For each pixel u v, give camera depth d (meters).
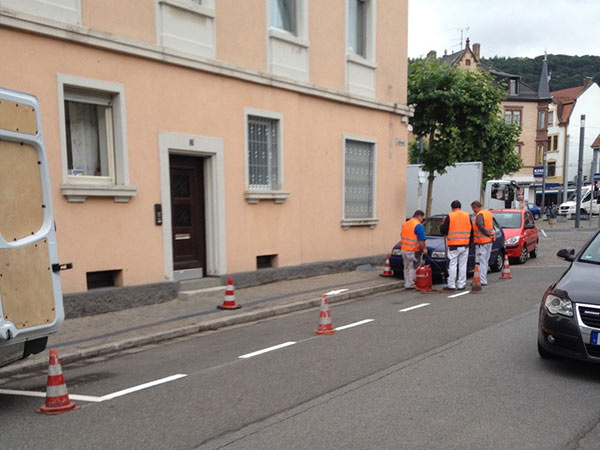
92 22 8.65
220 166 10.77
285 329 8.09
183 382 5.55
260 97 11.58
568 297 5.43
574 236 26.61
